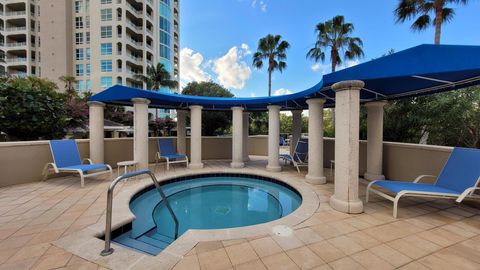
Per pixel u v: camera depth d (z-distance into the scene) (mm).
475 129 6910
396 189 3117
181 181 5961
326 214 3107
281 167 6969
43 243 2260
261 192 5262
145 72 30875
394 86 4125
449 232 2572
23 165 4727
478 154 3062
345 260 2020
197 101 6730
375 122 5102
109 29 28109
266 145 10391
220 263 1964
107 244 2082
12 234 2453
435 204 3531
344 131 3201
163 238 2965
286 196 4918
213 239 2365
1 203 3482
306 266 1932
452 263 1975
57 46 28812
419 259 2035
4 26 29609
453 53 2277
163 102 7152
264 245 2268
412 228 2676
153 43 33281
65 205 3410
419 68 2455
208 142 9125
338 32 15836
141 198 4566
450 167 3357
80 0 29391
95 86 28500
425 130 7500
